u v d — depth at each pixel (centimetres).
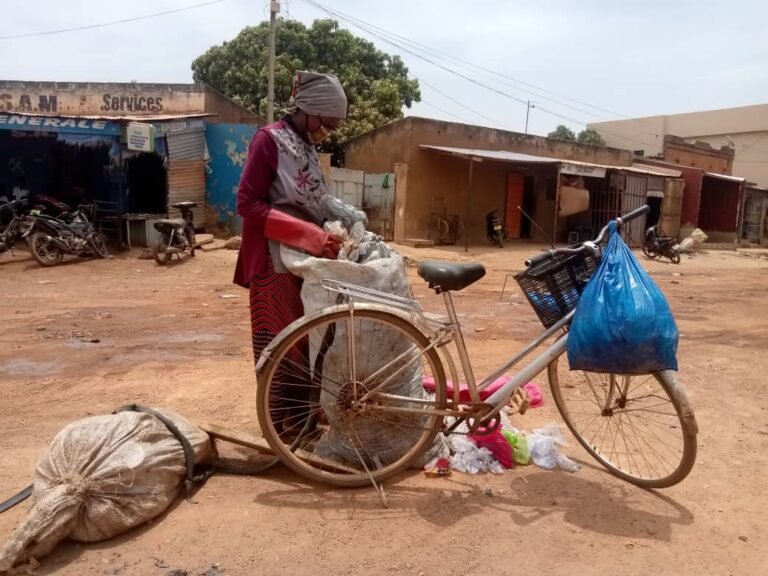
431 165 1777
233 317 724
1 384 448
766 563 242
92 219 1308
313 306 294
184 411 392
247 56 2325
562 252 292
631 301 258
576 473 316
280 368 307
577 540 253
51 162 1544
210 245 1406
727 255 2091
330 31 2356
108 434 255
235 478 299
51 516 227
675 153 2855
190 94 1691
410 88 2444
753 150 3531
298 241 296
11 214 1436
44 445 335
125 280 1021
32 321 680
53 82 1691
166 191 1455
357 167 1888
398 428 303
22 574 221
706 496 295
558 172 1811
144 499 252
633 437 358
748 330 700
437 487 295
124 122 1250
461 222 1869
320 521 262
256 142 302
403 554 240
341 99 310
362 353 292
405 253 1534
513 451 325
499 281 1119
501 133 1945
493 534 255
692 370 512
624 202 2059
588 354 264
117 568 227
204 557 235
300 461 295
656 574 232
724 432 376
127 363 509
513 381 295
